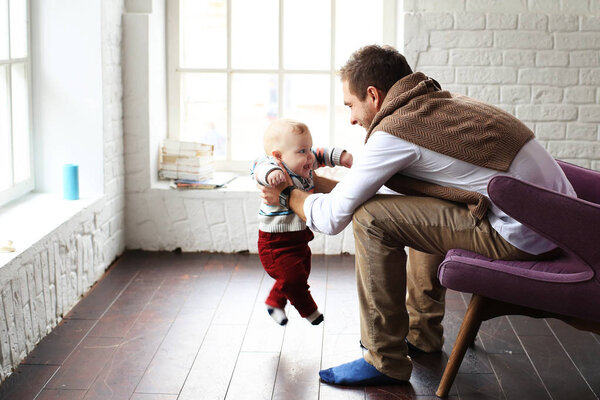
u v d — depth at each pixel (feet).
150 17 13.65
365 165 8.27
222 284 12.47
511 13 13.42
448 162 8.13
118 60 13.39
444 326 10.77
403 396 8.76
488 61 13.56
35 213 11.37
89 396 8.71
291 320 10.98
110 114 13.05
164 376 9.21
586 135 13.73
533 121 13.74
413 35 13.52
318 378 9.20
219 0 14.85
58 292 10.77
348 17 14.67
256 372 9.34
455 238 8.37
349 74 8.68
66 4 12.33
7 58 11.62
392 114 8.30
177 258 13.83
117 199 13.62
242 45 14.98
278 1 14.56
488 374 9.30
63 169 12.17
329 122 14.92
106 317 11.02
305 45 14.90
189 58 15.07
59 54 12.46
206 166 14.40
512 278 8.00
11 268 9.12
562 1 13.42
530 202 7.59
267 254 9.89
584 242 7.56
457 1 13.47
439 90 8.55
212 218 14.08
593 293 7.75
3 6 11.45
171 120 15.01
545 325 10.80
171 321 10.90
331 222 8.68
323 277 12.87
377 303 8.68
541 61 13.53
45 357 9.69
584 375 9.29
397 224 8.44
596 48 13.46
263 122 15.26
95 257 12.46
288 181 9.39
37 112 12.61
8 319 9.14
